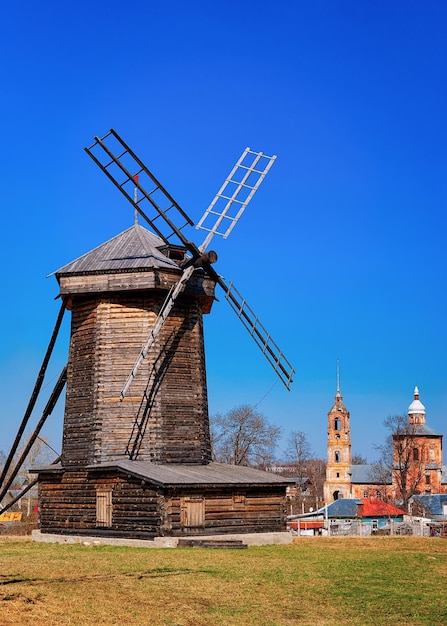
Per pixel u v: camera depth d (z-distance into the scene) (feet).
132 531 131.75
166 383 145.07
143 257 147.54
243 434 272.31
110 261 148.36
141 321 146.00
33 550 120.16
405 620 72.95
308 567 103.30
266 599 81.05
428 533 230.89
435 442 510.58
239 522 136.36
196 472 137.28
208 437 151.94
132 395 142.72
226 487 134.72
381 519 320.29
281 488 143.74
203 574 94.22
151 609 73.10
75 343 150.51
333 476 507.71
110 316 146.92
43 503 148.77
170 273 146.82
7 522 276.00
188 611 73.41
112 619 67.82
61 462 148.25
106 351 145.69
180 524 128.98
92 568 96.37
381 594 84.79
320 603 79.92
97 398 144.05
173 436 143.64
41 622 64.59
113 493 136.05
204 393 151.74
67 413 148.46
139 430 141.49
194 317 151.74
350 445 514.27
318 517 320.09
